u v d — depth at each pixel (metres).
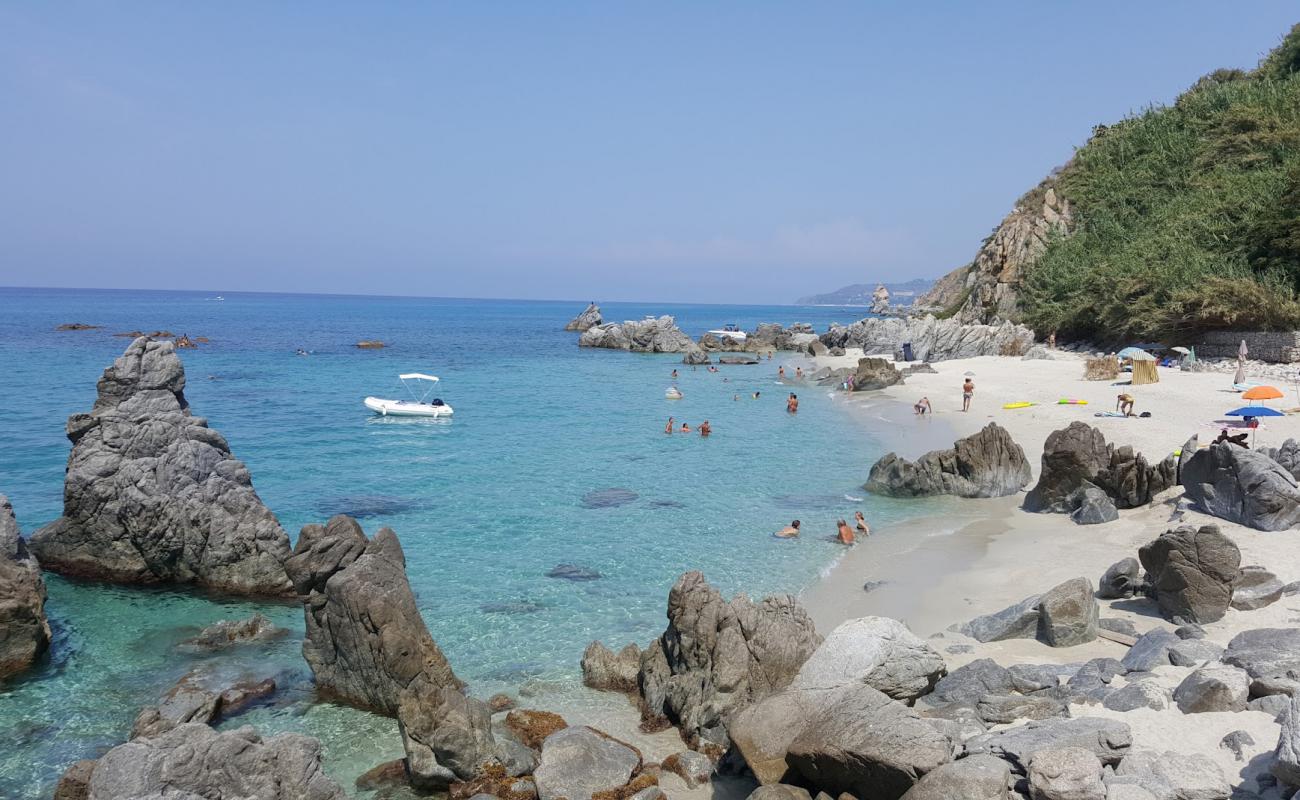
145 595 24.39
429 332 171.88
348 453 44.59
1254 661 14.66
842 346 112.62
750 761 13.68
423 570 26.02
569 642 20.84
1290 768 10.45
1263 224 66.31
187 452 25.27
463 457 43.81
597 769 14.79
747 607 17.25
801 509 33.03
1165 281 69.62
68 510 25.23
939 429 48.28
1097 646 17.77
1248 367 56.19
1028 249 96.88
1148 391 50.50
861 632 15.70
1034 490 31.28
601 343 126.75
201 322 185.25
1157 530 25.36
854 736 12.45
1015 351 81.81
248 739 13.30
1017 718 14.17
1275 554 21.00
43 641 20.34
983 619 19.67
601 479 38.66
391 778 15.20
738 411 60.53
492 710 17.42
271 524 24.86
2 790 14.70
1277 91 88.50
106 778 12.39
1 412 53.75
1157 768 11.43
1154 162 92.25
